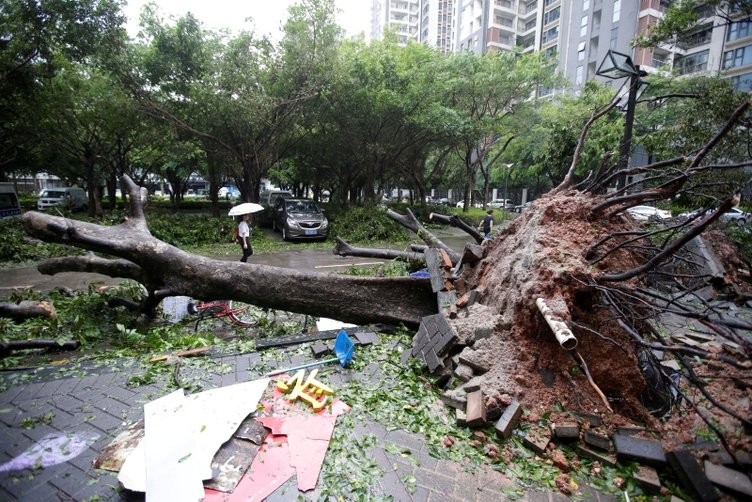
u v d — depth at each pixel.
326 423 2.97
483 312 4.09
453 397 3.25
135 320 6.06
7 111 12.83
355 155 17.97
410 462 2.64
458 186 35.84
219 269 5.49
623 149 7.09
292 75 13.30
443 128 15.91
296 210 16.19
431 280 5.25
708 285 3.93
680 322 5.10
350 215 16.83
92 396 3.42
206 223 14.88
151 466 2.40
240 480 2.39
